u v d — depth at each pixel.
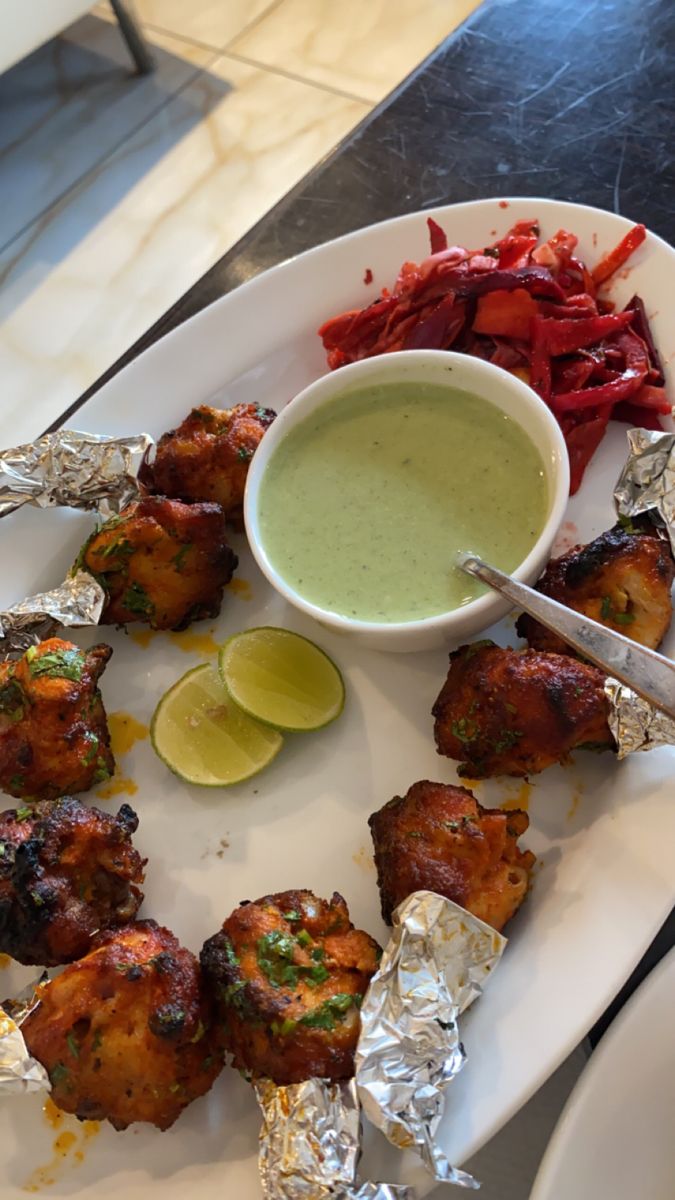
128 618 0.33
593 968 0.25
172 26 0.63
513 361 0.35
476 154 0.42
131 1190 0.25
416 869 0.26
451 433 0.32
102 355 0.51
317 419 0.33
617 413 0.34
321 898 0.28
